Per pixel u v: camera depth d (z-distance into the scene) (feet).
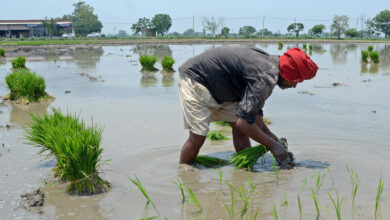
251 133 12.66
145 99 27.50
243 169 13.33
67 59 73.97
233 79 12.51
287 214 9.58
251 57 12.35
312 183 11.78
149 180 12.16
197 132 13.03
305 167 13.30
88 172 11.31
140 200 10.61
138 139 16.80
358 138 16.84
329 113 22.45
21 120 20.81
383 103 25.79
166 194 11.03
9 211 9.94
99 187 11.34
